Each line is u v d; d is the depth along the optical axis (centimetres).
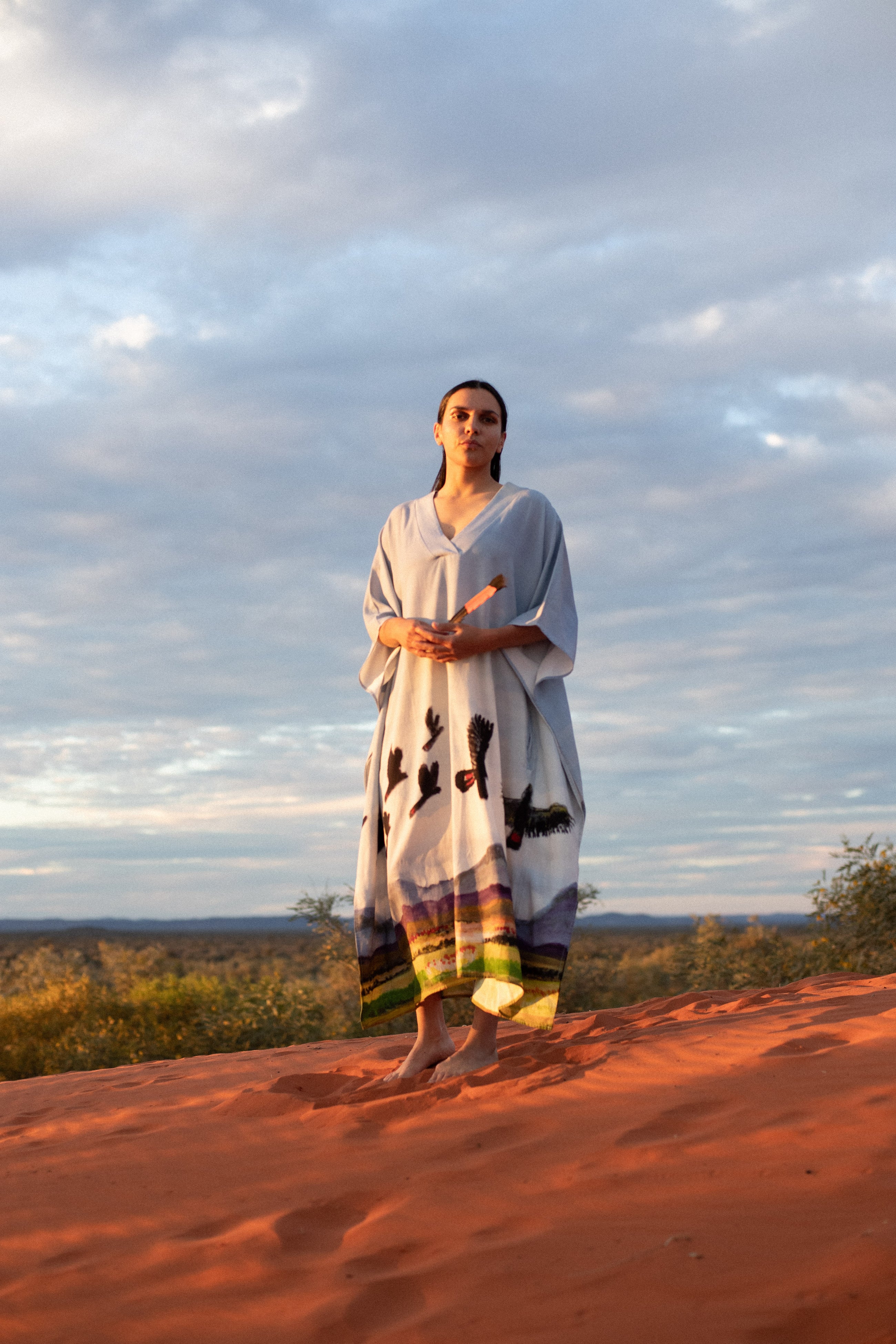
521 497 464
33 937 10400
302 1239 255
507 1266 221
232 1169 320
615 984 1526
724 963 1355
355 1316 208
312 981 1741
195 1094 474
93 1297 234
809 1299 189
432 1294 215
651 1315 192
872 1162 245
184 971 2298
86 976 1711
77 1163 351
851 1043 355
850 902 1110
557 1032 493
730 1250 213
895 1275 191
